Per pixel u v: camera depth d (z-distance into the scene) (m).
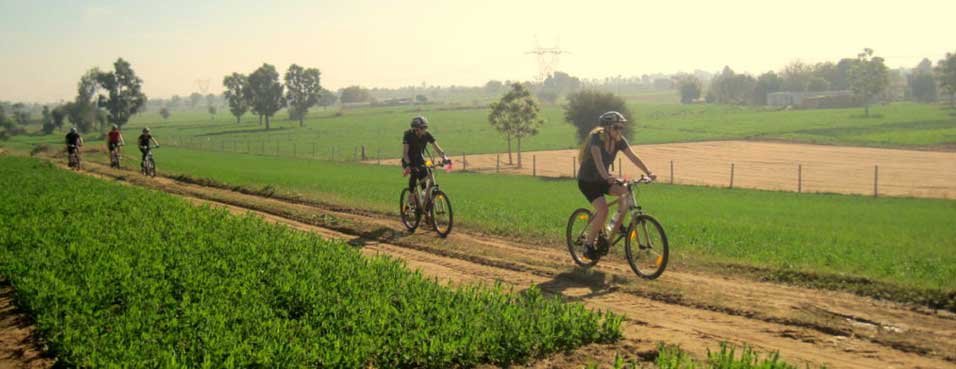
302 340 6.29
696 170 53.75
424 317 6.95
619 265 10.45
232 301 7.59
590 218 10.23
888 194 36.44
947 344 6.46
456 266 10.57
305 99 157.00
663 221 16.91
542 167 61.03
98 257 9.62
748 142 82.94
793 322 7.27
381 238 13.27
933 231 16.95
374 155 76.25
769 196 32.25
